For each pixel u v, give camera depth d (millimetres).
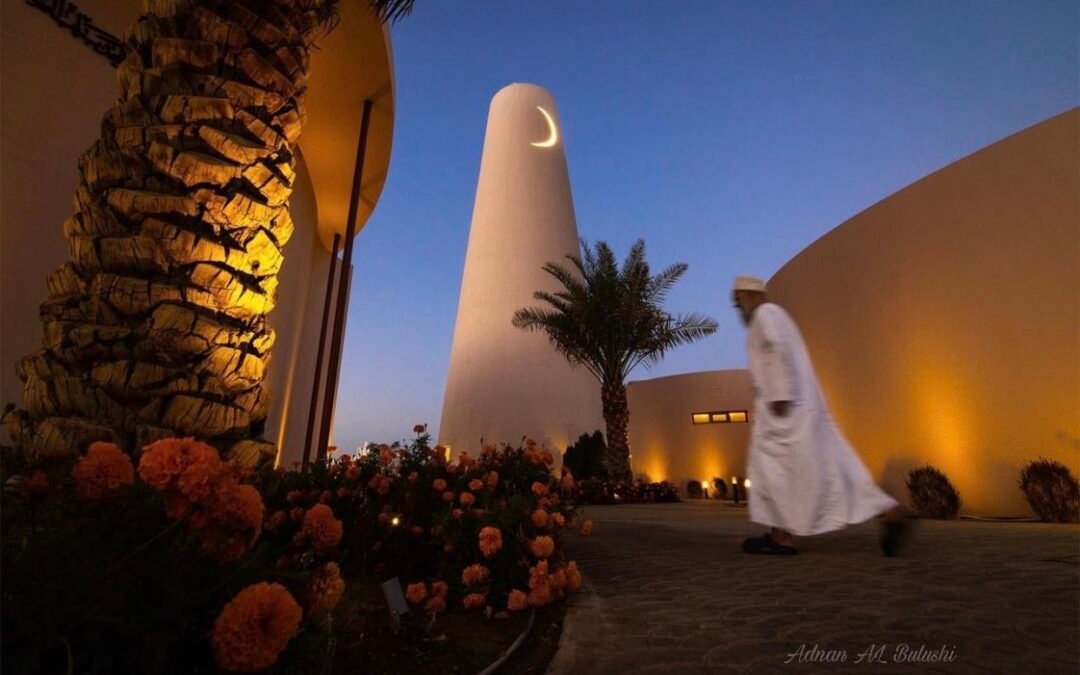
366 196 11945
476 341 22266
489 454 4004
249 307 2201
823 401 3346
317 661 1183
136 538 1049
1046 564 2697
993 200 7875
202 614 1018
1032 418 7211
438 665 1681
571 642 1804
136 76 2207
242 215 2178
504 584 2377
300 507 2607
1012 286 7551
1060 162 7121
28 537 933
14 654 802
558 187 25891
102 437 1725
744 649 1654
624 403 14562
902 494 9070
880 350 9703
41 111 4613
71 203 4801
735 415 23562
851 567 2785
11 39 4445
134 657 888
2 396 4102
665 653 1660
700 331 14344
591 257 15289
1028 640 1599
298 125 2537
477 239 24812
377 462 3223
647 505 13055
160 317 1900
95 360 1875
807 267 11883
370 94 8719
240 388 2113
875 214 9977
